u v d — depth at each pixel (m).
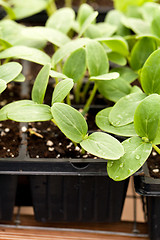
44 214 0.61
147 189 0.55
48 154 0.59
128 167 0.52
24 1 0.75
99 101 0.70
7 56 0.58
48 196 0.60
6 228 0.62
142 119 0.53
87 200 0.60
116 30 0.69
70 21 0.66
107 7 0.88
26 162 0.57
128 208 0.68
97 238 0.61
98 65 0.58
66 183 0.59
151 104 0.52
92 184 0.59
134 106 0.56
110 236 0.61
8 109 0.54
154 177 0.57
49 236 0.61
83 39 0.59
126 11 0.74
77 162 0.56
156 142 0.53
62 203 0.60
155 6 0.69
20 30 0.66
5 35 0.65
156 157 0.60
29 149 0.60
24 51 0.58
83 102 0.69
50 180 0.58
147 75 0.56
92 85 0.71
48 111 0.53
